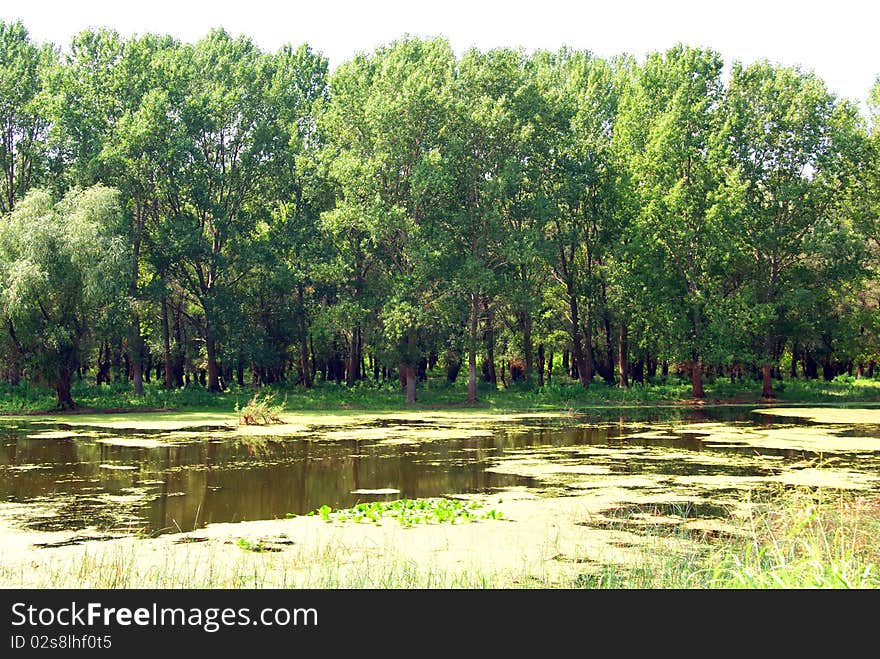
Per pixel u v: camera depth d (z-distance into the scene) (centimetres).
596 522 1590
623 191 5319
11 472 2238
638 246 5125
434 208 5106
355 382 5884
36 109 5141
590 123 5628
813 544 1198
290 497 1898
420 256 4825
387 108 4884
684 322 5141
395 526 1562
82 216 4184
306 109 5881
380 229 4841
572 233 5169
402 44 5575
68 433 3234
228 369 6341
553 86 5650
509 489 1972
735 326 5025
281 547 1402
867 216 5344
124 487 2019
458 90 5066
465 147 5019
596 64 6159
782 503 1728
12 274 3991
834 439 2973
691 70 5341
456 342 5219
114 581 1173
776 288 5375
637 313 5519
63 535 1514
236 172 5431
